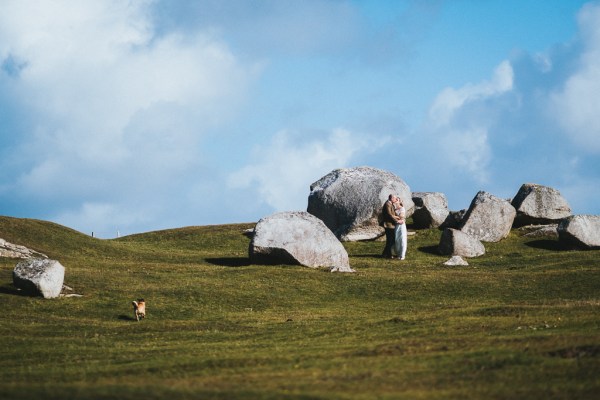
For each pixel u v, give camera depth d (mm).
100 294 51219
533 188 81688
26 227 71812
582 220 73875
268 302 51406
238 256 71375
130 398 23156
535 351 29328
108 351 36281
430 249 74875
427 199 81938
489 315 41469
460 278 57219
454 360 28969
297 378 27234
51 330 41938
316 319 45000
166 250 77938
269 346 36031
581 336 31609
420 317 41969
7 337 39688
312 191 84062
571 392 24109
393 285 55625
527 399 23609
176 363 31594
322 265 63594
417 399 23766
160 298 51031
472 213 77750
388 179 81438
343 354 31891
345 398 23594
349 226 78750
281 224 64625
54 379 29359
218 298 51688
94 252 70188
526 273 58094
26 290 50000
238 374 28812
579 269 58281
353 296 53500
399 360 29703
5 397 23109
